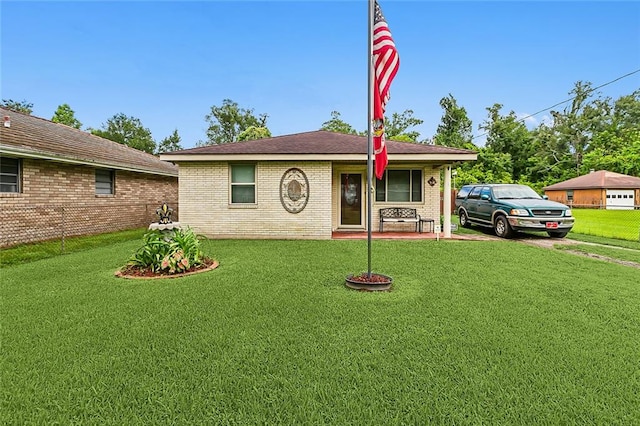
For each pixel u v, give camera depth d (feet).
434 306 13.41
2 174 28.99
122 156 45.16
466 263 21.65
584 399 7.48
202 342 10.28
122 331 11.12
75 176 36.11
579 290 15.65
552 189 105.19
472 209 41.55
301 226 34.40
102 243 31.65
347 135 42.50
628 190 93.86
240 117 153.58
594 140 120.57
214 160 33.47
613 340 10.36
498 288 15.96
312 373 8.53
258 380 8.23
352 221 39.29
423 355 9.41
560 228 33.06
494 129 114.32
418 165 38.19
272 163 34.42
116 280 17.56
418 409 7.14
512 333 10.85
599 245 30.40
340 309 13.08
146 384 8.09
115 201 42.16
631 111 129.18
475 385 7.97
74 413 7.11
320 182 34.19
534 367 8.77
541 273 18.98
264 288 15.94
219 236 34.58
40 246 28.84
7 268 20.67
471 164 95.25
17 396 7.65
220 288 15.94
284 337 10.61
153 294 15.07
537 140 117.39
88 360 9.24
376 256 23.97
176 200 57.06
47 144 32.32
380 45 16.44
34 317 12.37
